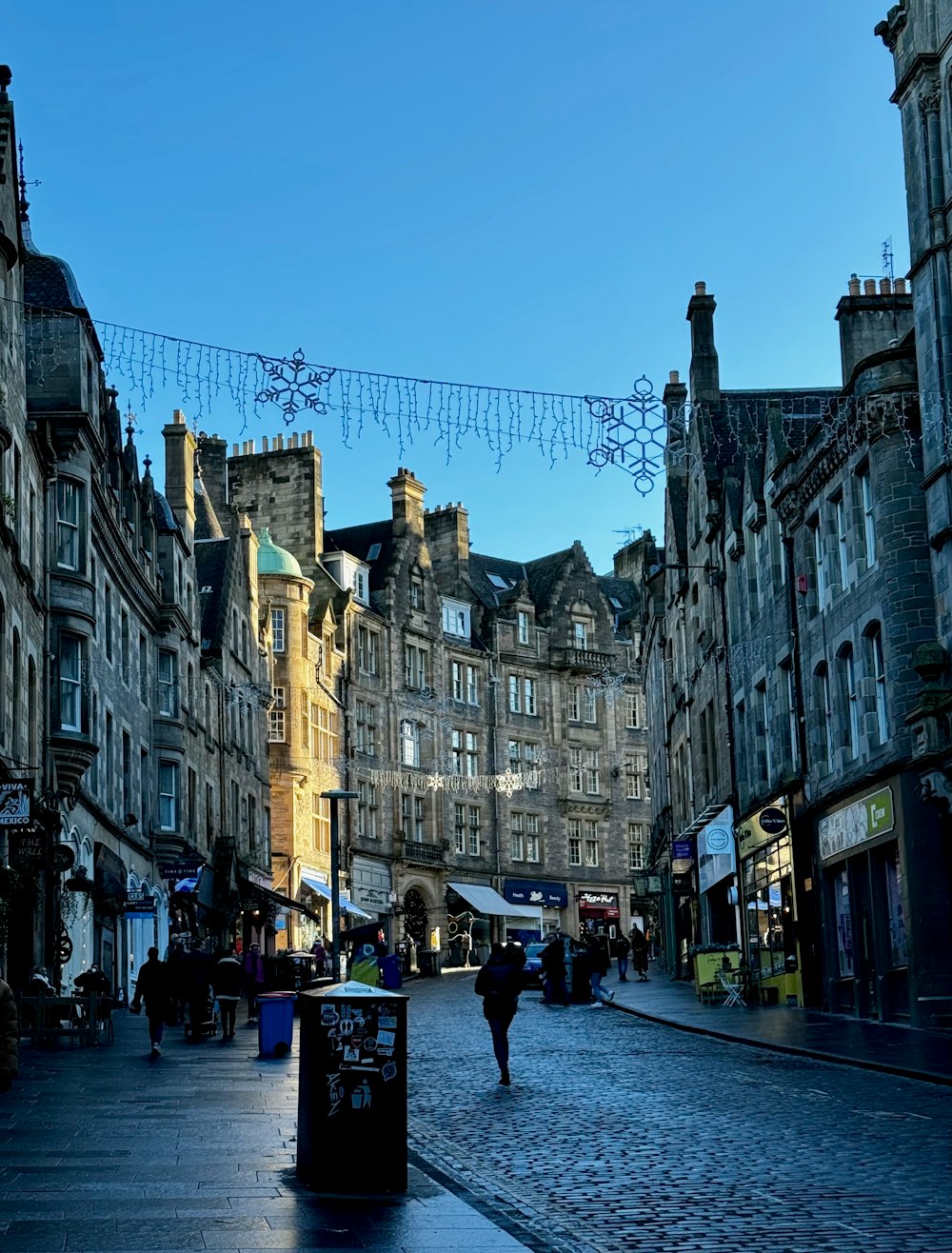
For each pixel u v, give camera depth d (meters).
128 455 46.91
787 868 36.00
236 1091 19.38
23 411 32.81
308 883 69.06
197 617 55.12
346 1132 12.43
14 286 31.39
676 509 53.09
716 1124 16.28
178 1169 13.04
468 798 85.31
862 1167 13.37
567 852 90.12
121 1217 10.89
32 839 28.33
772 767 38.22
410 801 82.00
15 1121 16.09
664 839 59.28
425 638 83.94
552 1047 26.48
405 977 62.47
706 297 50.12
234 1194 11.93
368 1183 12.40
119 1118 16.44
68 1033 26.81
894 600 28.94
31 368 36.84
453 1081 21.38
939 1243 10.52
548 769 90.06
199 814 53.72
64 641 37.19
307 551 77.88
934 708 25.84
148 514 49.34
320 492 79.38
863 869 31.31
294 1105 17.81
